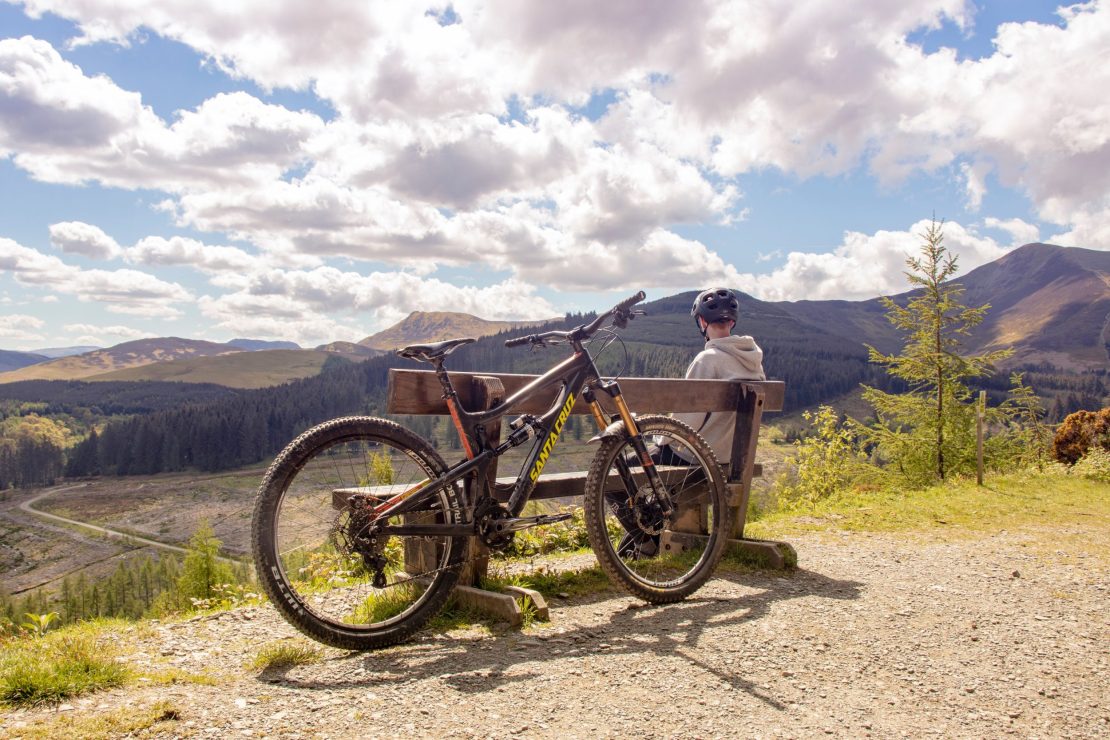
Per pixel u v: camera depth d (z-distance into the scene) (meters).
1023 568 5.10
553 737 2.27
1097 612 4.07
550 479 3.87
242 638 3.21
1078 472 12.93
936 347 15.44
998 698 2.81
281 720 2.29
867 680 2.91
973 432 14.95
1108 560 5.45
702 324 5.31
